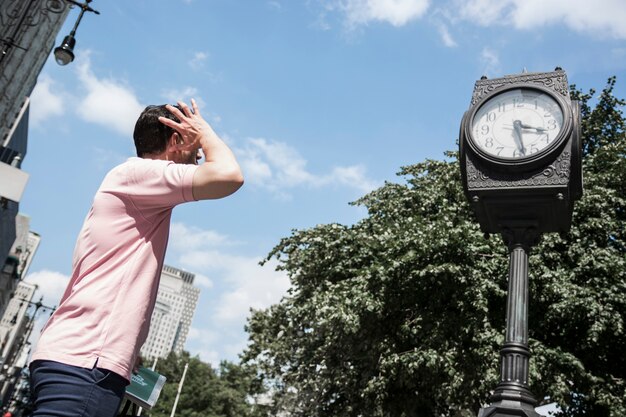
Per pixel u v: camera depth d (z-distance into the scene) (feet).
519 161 13.70
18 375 220.64
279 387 80.79
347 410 48.83
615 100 52.95
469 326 39.75
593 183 46.42
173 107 6.43
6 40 52.24
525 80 15.28
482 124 14.90
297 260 53.16
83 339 4.73
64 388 4.47
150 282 5.35
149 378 13.57
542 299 41.70
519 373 12.06
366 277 42.04
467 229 41.60
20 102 65.46
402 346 44.24
